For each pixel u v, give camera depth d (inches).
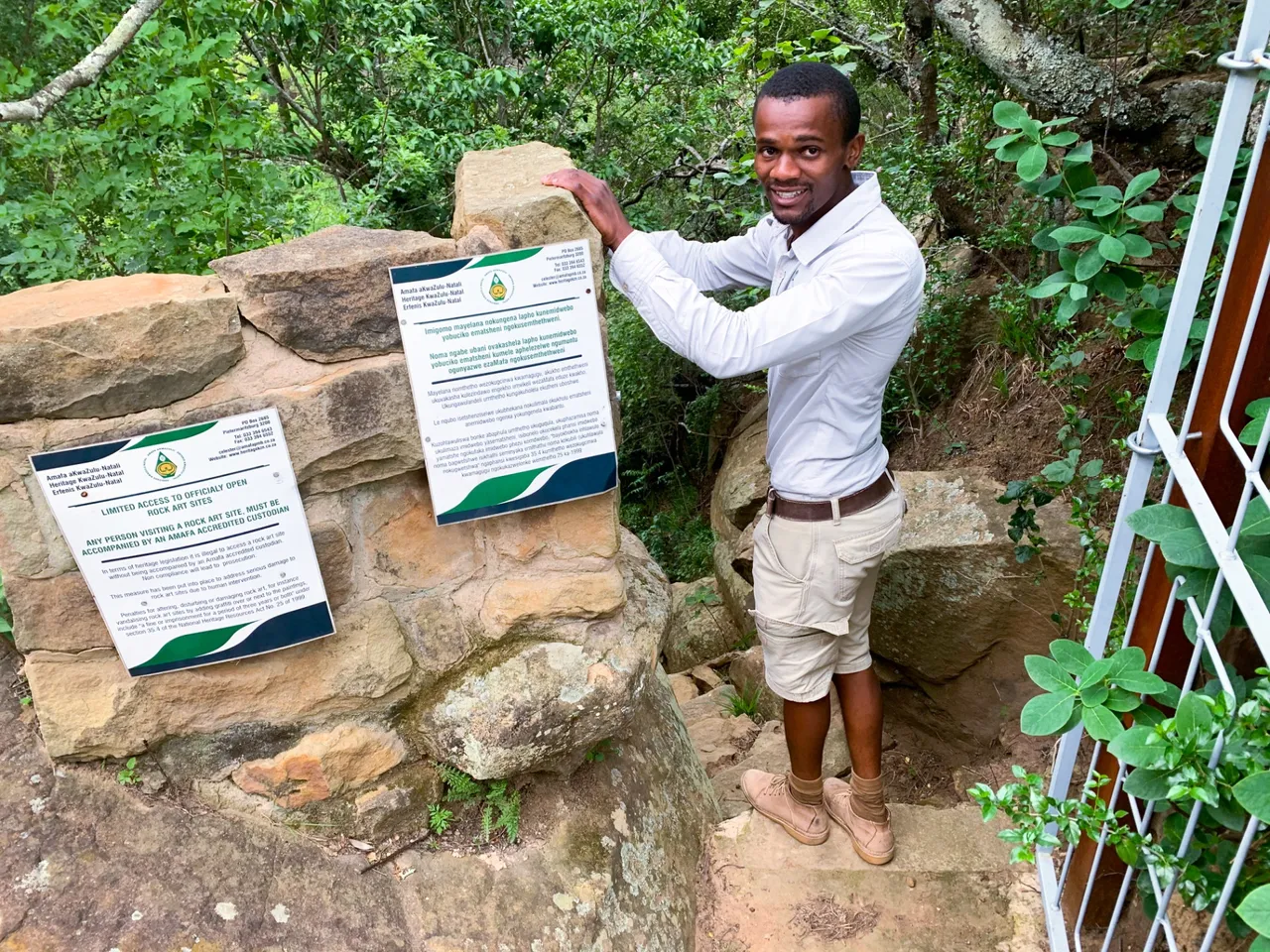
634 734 87.7
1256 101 87.6
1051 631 111.7
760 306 65.6
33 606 58.1
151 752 64.6
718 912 82.5
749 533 179.6
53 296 55.7
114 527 55.6
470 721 67.0
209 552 58.4
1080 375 101.6
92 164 125.8
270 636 62.2
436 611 68.8
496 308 58.9
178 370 55.0
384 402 60.0
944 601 117.3
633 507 292.8
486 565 69.3
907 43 166.6
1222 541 46.9
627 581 86.8
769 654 81.5
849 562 75.2
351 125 230.4
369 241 60.1
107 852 60.5
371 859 67.4
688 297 63.7
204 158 116.0
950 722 122.3
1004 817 89.4
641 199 264.7
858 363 70.6
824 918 80.7
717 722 140.1
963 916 80.0
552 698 68.1
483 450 62.5
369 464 61.9
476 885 67.8
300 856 65.6
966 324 159.9
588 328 61.5
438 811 70.6
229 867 62.6
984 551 113.6
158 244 121.2
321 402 58.3
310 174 204.4
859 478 75.1
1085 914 72.9
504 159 71.8
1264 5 46.7
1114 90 106.7
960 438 144.9
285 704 65.3
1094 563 89.2
